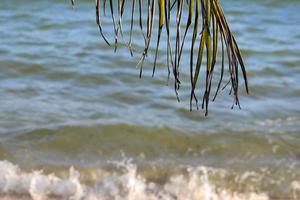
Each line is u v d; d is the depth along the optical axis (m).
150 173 16.64
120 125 19.59
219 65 27.28
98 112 21.17
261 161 17.48
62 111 21.12
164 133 19.23
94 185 15.98
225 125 20.09
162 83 24.92
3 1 40.38
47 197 15.33
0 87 23.89
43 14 38.31
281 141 18.80
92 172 16.55
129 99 23.00
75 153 17.81
